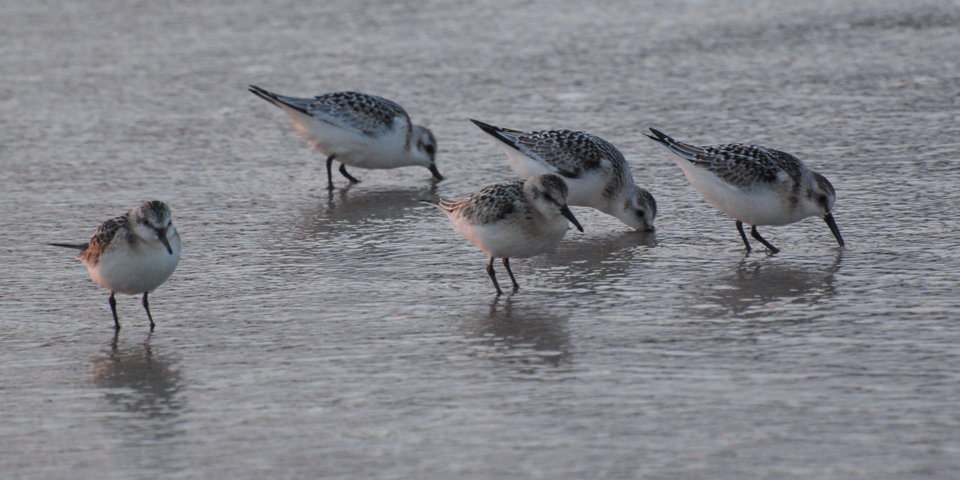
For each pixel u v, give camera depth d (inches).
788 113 797.9
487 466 310.7
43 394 382.3
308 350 420.2
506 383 376.8
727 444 318.0
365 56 1049.5
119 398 376.2
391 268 533.3
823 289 469.7
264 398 370.9
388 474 308.2
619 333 426.6
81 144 794.8
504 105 864.9
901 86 853.2
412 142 704.4
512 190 477.4
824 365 378.6
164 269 438.6
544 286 498.6
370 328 445.1
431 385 377.4
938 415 331.0
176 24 1213.1
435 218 627.2
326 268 535.2
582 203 610.2
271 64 1029.8
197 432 344.5
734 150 541.0
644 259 537.3
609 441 323.9
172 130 832.3
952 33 1023.6
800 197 525.3
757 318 436.1
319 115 690.2
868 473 295.4
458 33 1136.2
